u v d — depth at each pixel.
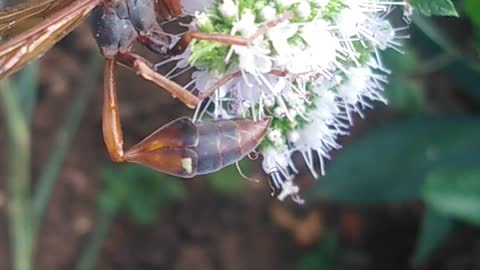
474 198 0.10
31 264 0.12
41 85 0.13
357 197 0.11
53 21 0.06
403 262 0.13
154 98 0.13
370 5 0.07
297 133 0.07
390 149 0.11
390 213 0.13
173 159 0.06
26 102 0.12
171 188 0.12
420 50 0.11
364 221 0.13
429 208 0.11
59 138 0.13
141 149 0.06
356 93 0.07
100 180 0.13
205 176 0.13
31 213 0.12
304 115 0.07
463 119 0.11
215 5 0.07
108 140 0.06
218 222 0.13
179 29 0.07
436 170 0.11
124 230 0.13
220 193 0.13
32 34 0.06
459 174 0.10
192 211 0.13
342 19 0.07
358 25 0.07
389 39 0.07
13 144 0.12
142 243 0.13
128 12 0.06
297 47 0.07
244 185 0.12
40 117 0.13
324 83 0.07
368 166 0.11
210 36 0.06
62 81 0.13
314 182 0.12
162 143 0.06
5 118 0.12
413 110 0.11
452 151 0.11
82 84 0.13
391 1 0.07
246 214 0.13
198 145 0.06
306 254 0.13
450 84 0.13
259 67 0.06
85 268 0.12
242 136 0.06
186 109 0.13
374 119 0.13
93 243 0.12
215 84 0.06
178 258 0.13
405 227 0.13
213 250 0.13
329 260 0.13
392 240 0.13
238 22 0.06
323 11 0.07
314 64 0.07
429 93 0.13
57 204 0.12
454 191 0.10
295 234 0.13
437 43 0.11
